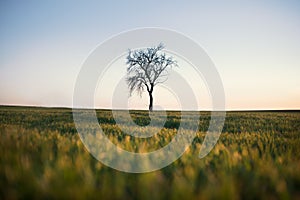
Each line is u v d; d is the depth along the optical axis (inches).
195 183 149.7
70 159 188.2
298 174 166.4
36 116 731.4
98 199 123.8
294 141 335.0
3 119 627.8
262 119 775.7
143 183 142.6
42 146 228.7
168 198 128.7
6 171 153.7
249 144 302.5
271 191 144.4
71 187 129.9
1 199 130.8
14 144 225.9
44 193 128.7
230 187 130.6
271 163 196.5
